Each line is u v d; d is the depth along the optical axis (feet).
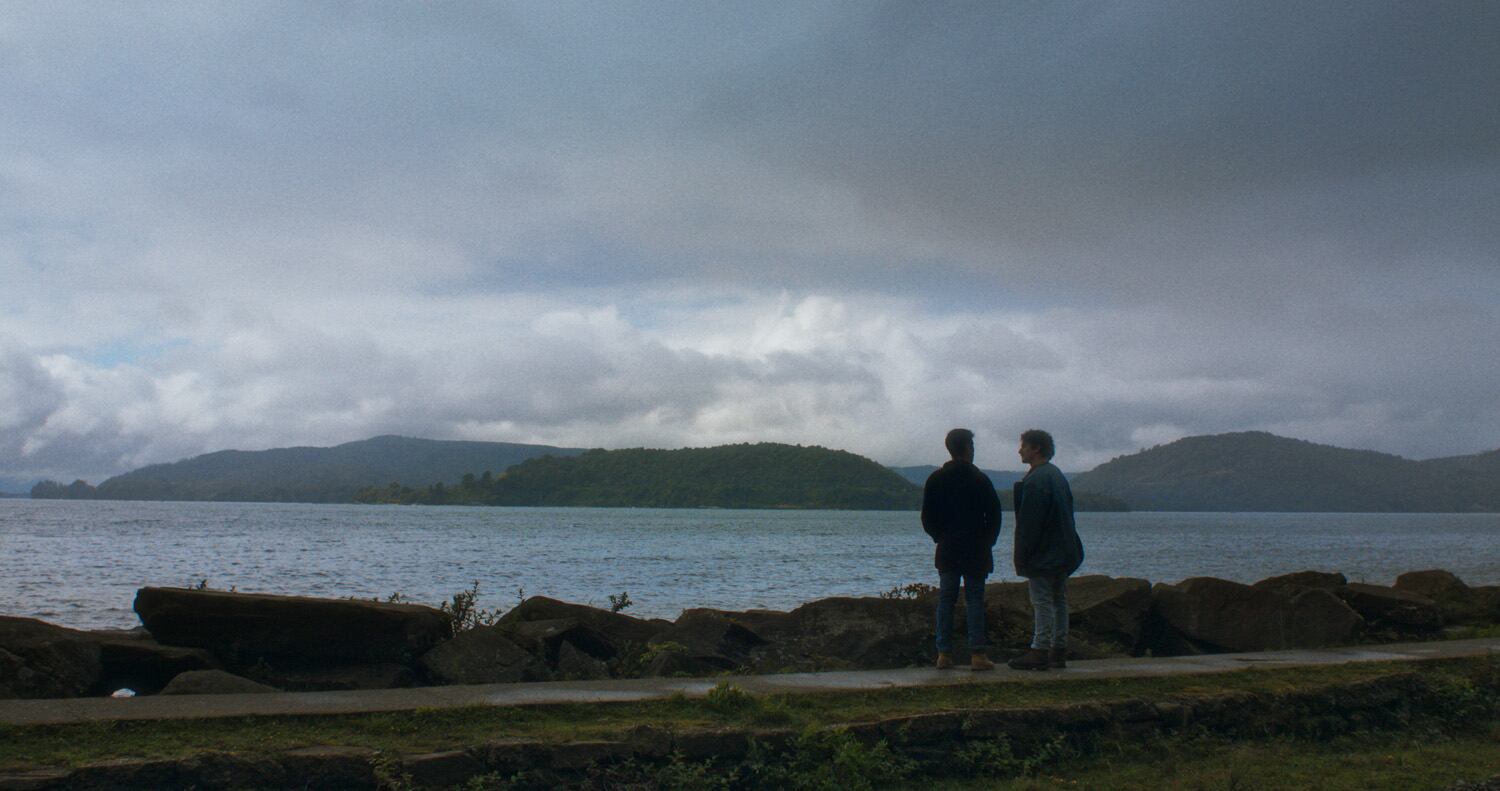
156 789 16.17
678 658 35.81
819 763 20.21
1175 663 29.89
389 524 393.91
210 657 30.32
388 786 17.07
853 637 38.17
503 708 20.38
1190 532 424.46
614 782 18.66
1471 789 21.52
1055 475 28.30
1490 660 31.63
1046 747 22.40
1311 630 39.27
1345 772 22.57
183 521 398.42
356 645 31.12
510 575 122.01
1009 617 38.75
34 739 17.01
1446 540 337.72
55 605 77.30
